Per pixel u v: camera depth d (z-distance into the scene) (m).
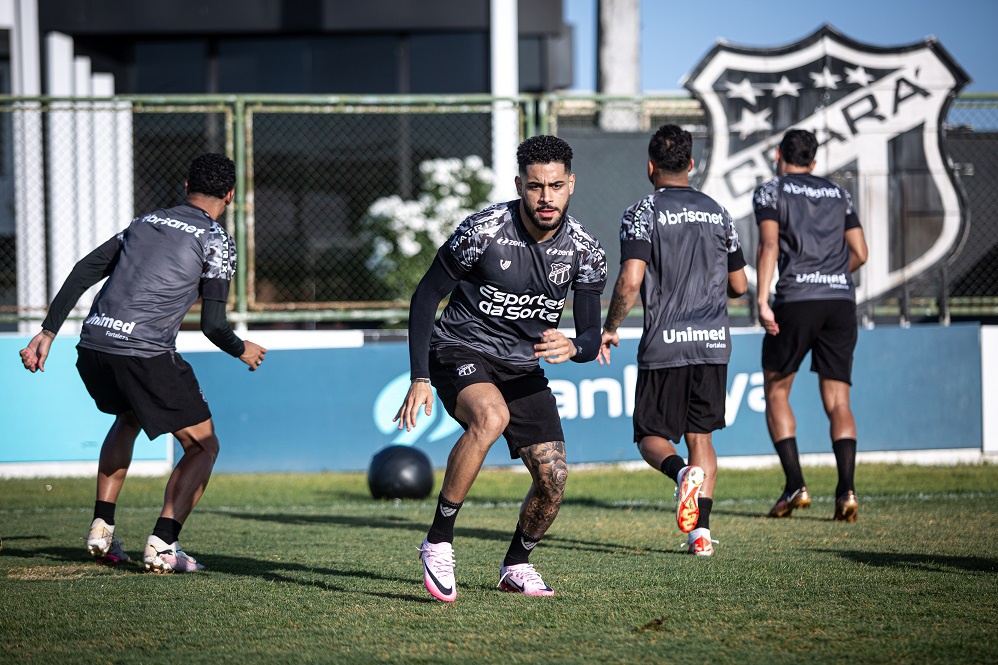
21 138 23.59
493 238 8.40
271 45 37.28
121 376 10.27
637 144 22.50
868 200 22.22
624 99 22.02
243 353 10.94
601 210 22.44
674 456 11.23
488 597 8.83
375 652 7.04
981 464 21.47
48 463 20.97
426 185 28.19
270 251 31.41
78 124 24.02
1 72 33.94
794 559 10.63
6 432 20.86
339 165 31.78
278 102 21.88
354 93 37.31
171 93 37.25
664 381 11.46
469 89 37.28
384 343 22.55
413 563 10.78
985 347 21.94
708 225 11.52
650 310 11.48
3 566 10.79
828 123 22.20
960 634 7.41
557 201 8.20
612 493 17.91
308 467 21.47
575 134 22.41
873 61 22.17
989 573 9.74
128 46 37.09
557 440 8.74
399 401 21.66
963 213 22.11
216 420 21.36
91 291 22.77
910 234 22.22
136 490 18.83
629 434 21.58
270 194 31.58
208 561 10.97
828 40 22.17
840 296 14.03
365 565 10.66
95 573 10.34
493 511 15.79
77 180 23.92
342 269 30.97
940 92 22.20
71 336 21.12
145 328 10.28
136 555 11.71
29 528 14.09
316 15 36.19
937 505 15.42
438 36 37.28
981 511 14.70
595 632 7.54
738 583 9.31
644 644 7.20
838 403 14.02
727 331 11.60
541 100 21.66
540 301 8.62
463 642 7.28
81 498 17.84
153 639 7.46
